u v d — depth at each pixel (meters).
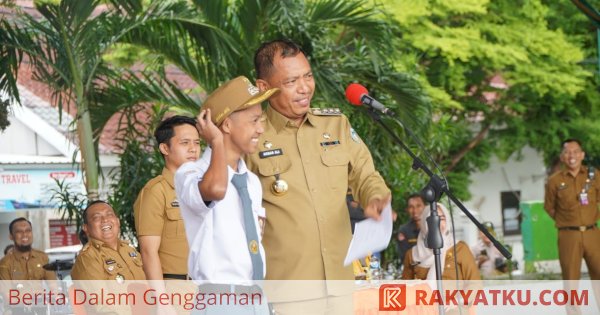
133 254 10.61
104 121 15.00
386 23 15.27
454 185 29.64
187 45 14.82
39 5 13.21
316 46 14.75
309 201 7.29
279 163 7.34
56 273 14.43
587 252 18.34
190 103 15.21
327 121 7.59
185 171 6.67
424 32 24.22
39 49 13.65
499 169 37.12
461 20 26.00
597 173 18.42
